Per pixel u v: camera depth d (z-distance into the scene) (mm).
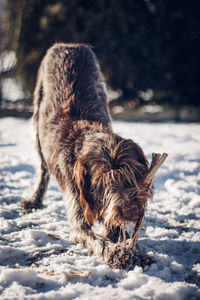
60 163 3656
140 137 8797
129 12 14672
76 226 3465
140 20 15102
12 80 16734
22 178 5809
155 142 8273
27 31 14922
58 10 14758
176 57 15086
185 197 4871
